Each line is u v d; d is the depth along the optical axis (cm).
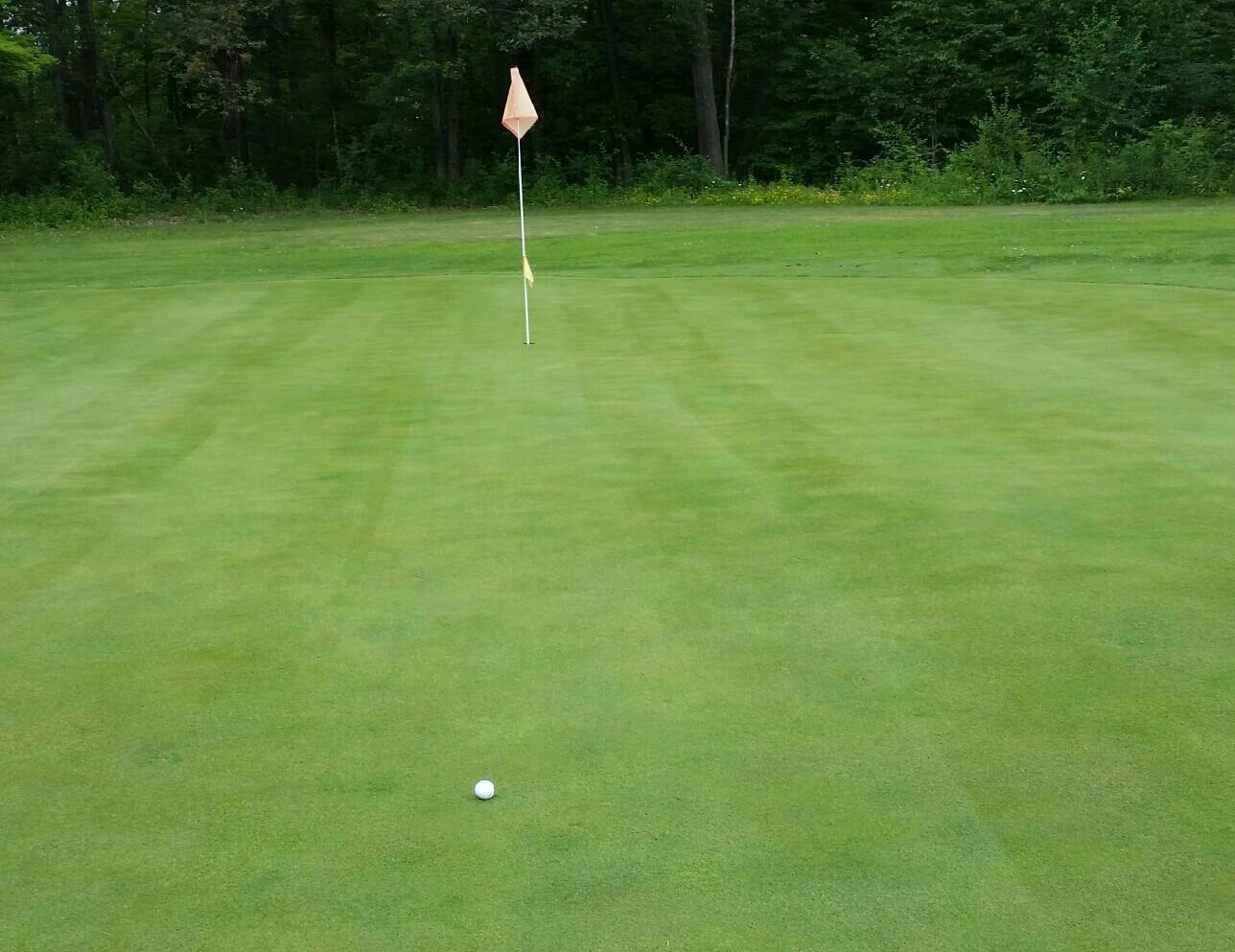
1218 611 434
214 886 289
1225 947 257
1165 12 3234
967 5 3725
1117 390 811
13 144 3653
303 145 4184
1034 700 371
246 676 407
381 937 267
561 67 3834
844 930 265
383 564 512
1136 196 2548
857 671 394
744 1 3869
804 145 4122
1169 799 314
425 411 807
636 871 288
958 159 2877
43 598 486
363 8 4028
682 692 383
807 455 662
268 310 1327
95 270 1811
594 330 1130
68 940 271
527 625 441
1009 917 268
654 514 566
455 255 1881
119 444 747
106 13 4050
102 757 355
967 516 549
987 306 1195
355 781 335
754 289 1389
